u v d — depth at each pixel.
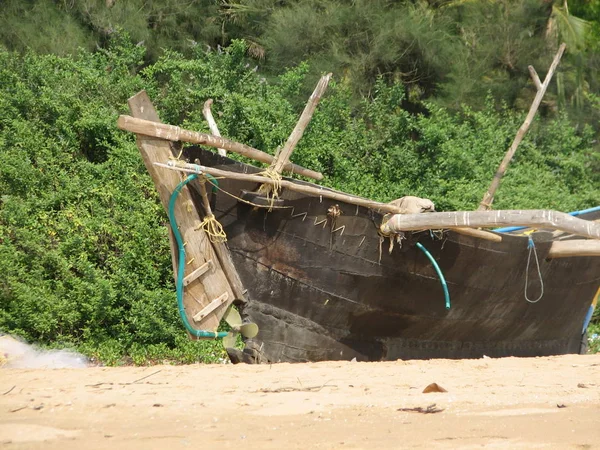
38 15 66.19
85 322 43.28
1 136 51.38
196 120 57.75
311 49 74.06
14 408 20.42
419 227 33.34
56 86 56.25
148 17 70.88
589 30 87.69
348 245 34.41
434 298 37.56
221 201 32.38
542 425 18.80
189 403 20.83
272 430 18.31
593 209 48.31
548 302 43.88
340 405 20.66
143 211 48.25
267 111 56.44
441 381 24.42
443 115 67.56
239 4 76.38
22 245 44.22
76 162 52.09
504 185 63.94
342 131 63.41
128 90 58.31
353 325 36.12
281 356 34.34
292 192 32.94
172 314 44.19
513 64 83.50
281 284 33.88
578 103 85.00
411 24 74.50
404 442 17.28
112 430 18.34
